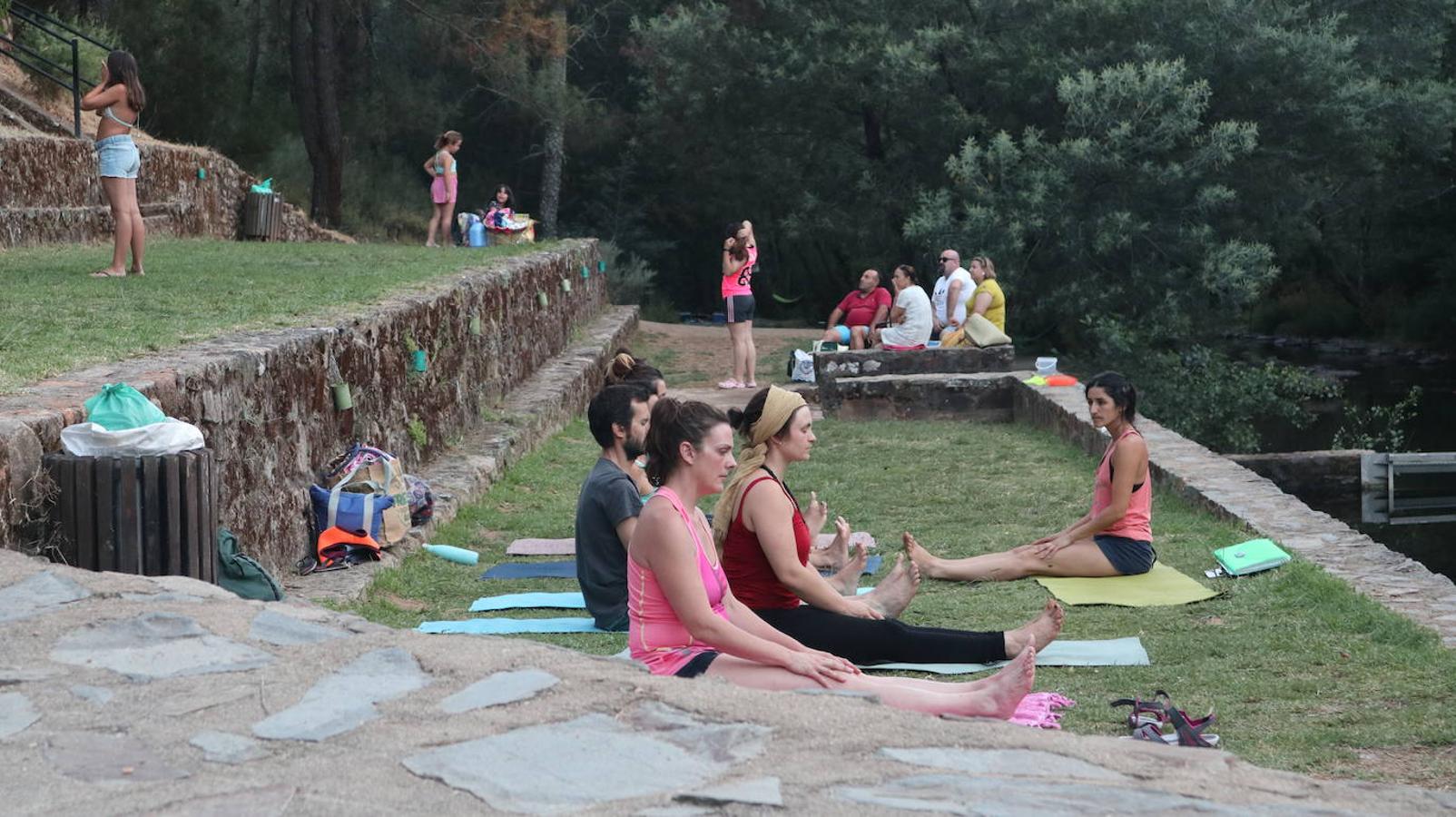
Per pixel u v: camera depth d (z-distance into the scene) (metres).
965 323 16.08
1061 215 24.31
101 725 3.27
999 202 24.86
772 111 30.14
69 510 5.34
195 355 6.99
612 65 38.50
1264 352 37.09
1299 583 6.99
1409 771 4.59
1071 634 6.54
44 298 9.50
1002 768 3.03
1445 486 15.99
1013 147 24.52
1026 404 14.32
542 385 14.65
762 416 5.72
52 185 15.45
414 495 8.59
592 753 3.07
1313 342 38.44
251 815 2.76
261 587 6.06
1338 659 5.86
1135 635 6.46
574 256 19.48
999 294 16.02
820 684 4.53
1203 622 6.64
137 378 6.15
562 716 3.29
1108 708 5.32
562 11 29.97
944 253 17.27
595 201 39.06
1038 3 26.61
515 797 2.85
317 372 8.09
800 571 5.62
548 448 12.91
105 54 20.58
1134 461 7.50
